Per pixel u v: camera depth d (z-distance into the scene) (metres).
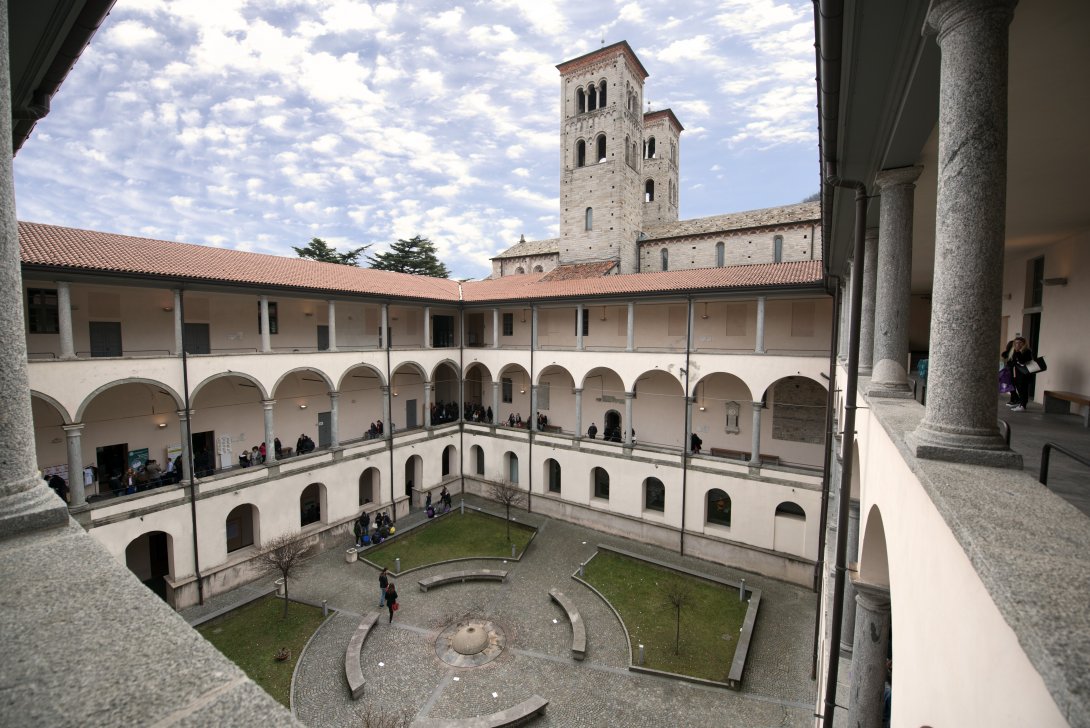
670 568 26.77
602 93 46.72
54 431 22.81
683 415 33.28
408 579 25.75
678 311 32.72
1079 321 11.82
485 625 21.92
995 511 3.39
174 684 2.40
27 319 21.97
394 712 17.03
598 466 32.25
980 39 4.36
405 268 61.34
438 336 41.34
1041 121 7.25
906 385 8.80
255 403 30.03
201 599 23.52
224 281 24.55
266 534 26.41
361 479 34.34
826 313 28.11
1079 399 10.48
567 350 33.66
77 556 3.55
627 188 45.97
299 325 32.16
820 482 24.92
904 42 5.76
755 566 26.70
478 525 32.91
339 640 20.73
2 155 3.88
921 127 7.23
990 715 2.74
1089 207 10.65
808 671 19.03
